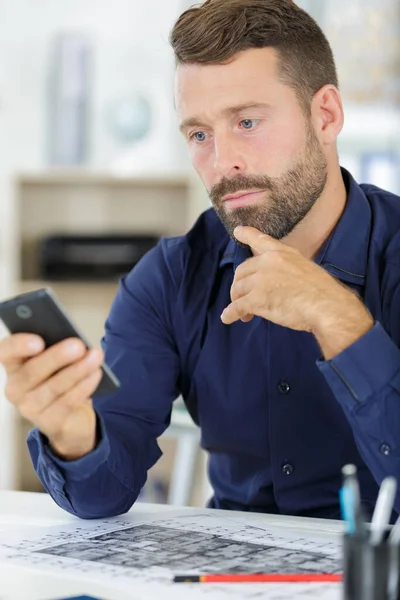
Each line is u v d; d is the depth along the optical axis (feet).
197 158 4.81
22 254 14.74
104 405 5.04
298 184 4.78
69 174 14.23
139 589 3.17
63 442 4.09
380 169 15.84
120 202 14.80
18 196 14.38
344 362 4.01
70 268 13.70
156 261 5.54
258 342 5.12
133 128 15.25
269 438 5.09
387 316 5.02
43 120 15.49
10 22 15.39
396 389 4.01
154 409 5.22
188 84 4.65
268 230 4.74
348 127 15.72
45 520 4.42
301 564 3.47
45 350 3.47
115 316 5.44
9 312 3.41
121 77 15.49
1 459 14.34
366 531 2.78
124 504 4.53
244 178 4.64
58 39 14.97
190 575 3.31
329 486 5.00
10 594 3.23
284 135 4.67
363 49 15.58
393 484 2.92
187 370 5.41
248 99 4.56
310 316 4.06
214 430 5.29
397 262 5.07
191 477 9.77
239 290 4.24
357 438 4.14
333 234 5.12
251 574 3.33
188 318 5.33
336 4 15.53
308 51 4.81
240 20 4.56
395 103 15.67
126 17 15.51
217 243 5.51
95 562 3.54
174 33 4.70
